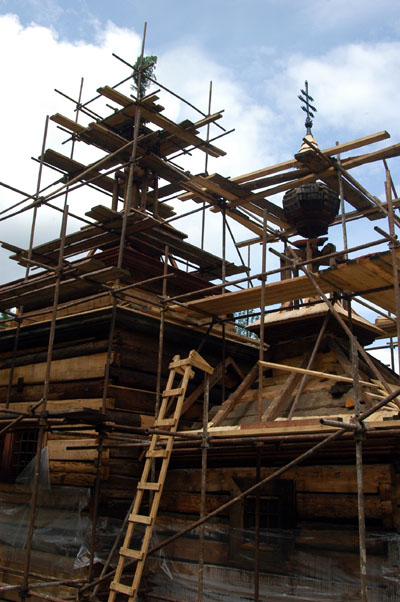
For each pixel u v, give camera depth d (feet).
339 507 26.37
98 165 38.70
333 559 25.21
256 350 42.88
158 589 31.07
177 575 30.53
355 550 24.77
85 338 36.32
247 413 33.24
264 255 30.50
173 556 31.19
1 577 33.50
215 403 39.73
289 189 37.99
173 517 32.19
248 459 29.45
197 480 31.96
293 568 26.08
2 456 37.47
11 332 39.68
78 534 31.14
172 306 36.78
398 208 37.22
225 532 29.19
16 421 27.61
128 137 44.21
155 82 41.63
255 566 24.27
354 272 27.48
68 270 30.25
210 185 38.19
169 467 33.35
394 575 23.43
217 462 31.22
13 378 39.93
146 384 35.83
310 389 32.14
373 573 23.98
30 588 27.12
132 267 39.40
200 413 38.55
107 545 31.30
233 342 41.55
